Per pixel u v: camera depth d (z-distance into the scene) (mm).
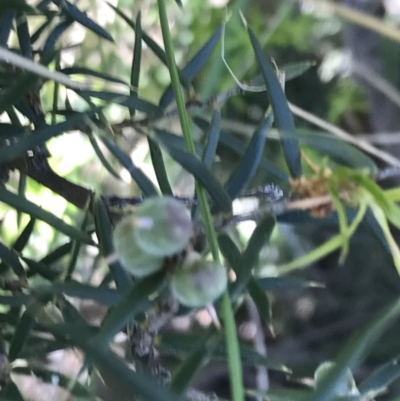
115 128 205
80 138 395
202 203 153
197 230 164
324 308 547
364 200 151
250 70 440
